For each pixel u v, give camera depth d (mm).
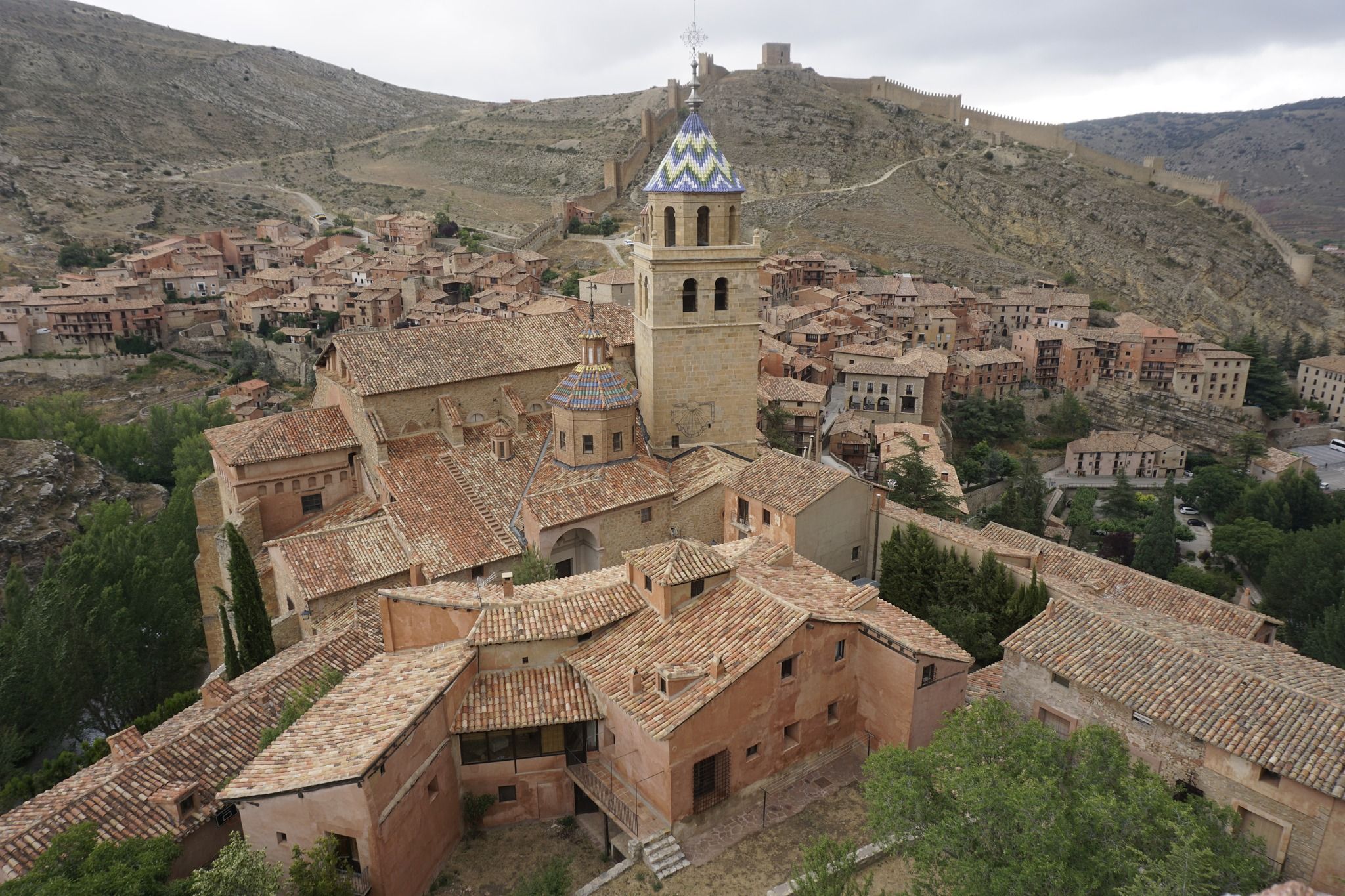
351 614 41062
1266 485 114375
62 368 149625
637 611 32812
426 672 30094
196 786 29172
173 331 162375
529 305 136250
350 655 36906
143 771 29703
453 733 29031
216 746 31656
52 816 27484
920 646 30625
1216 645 31781
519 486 48375
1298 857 24953
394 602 33125
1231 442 142375
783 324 140625
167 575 57594
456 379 49875
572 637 31422
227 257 194750
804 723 31703
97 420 117625
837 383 143250
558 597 32750
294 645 40719
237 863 21875
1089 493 120188
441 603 32438
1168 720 27328
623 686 29172
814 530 46500
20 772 46344
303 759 25891
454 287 166000
